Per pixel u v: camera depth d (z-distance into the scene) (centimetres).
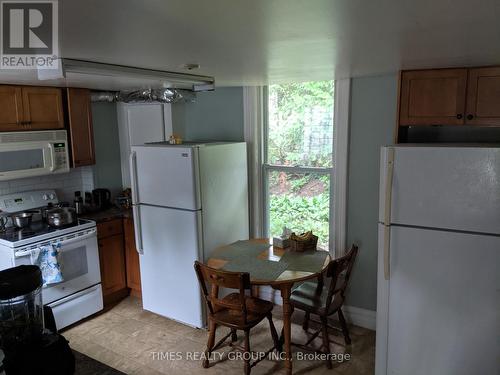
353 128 329
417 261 225
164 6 112
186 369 297
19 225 349
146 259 368
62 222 355
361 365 296
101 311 388
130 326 360
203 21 129
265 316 288
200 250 336
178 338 339
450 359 226
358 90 321
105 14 119
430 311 227
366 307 349
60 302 346
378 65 242
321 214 368
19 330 129
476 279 213
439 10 120
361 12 121
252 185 391
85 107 391
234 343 327
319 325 353
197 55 197
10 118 332
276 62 225
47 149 358
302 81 339
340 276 348
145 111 433
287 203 386
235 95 388
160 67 236
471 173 206
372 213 334
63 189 425
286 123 375
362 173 332
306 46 177
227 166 356
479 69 244
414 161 218
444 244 217
